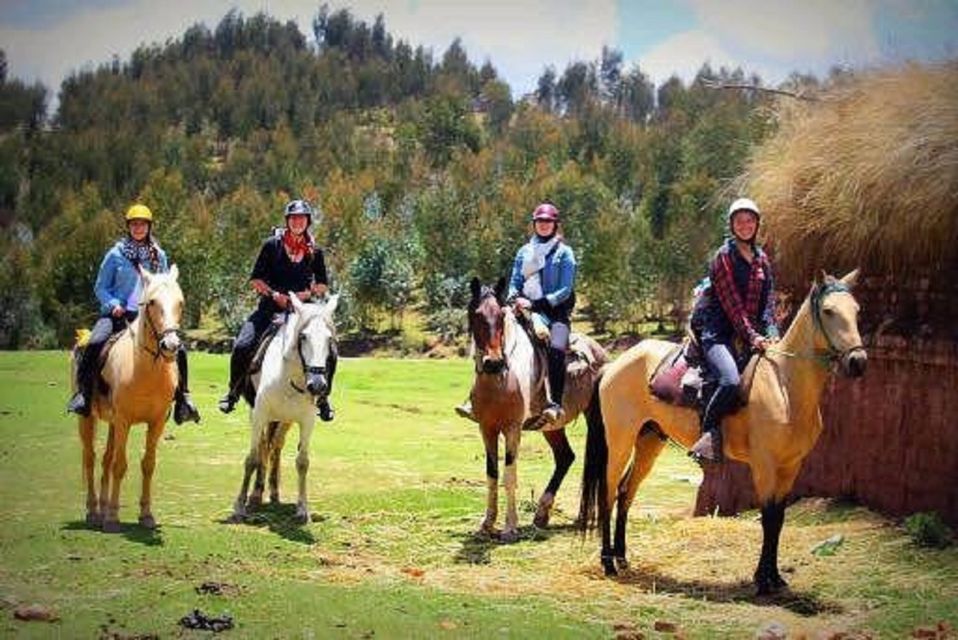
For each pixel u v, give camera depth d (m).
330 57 187.00
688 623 7.00
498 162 142.38
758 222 8.05
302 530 10.08
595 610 7.31
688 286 83.81
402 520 10.84
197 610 6.59
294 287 11.23
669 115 158.75
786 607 7.41
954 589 7.53
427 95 188.38
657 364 8.59
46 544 8.62
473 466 15.27
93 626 6.46
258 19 191.38
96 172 125.25
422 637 6.41
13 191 120.00
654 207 116.88
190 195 130.50
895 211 9.27
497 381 10.02
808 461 10.56
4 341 81.38
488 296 10.04
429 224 108.25
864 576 8.02
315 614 6.80
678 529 10.20
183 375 10.22
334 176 132.62
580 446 18.81
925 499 9.23
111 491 9.81
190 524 10.14
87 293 83.06
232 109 163.75
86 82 153.50
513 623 6.79
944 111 9.05
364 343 83.00
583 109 176.12
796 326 7.76
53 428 17.25
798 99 10.90
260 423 10.42
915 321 9.39
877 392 9.76
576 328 86.56
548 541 9.97
